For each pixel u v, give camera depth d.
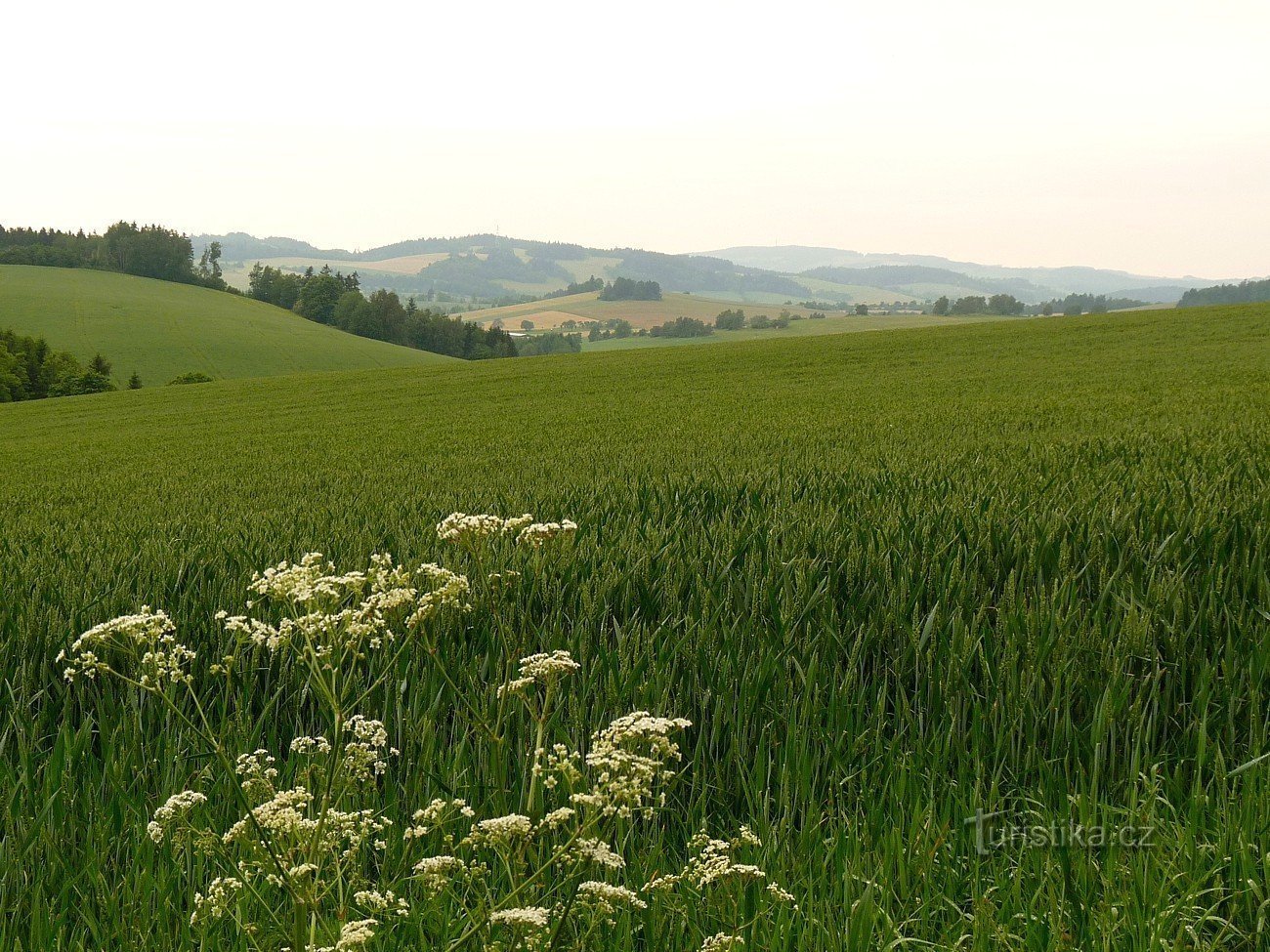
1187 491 6.47
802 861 2.72
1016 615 3.94
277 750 3.48
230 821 2.99
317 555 2.33
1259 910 2.28
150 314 147.25
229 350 130.50
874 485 7.90
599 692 3.71
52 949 2.42
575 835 1.96
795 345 66.12
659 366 57.25
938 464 9.82
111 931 2.52
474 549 3.03
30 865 2.82
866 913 2.31
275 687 4.07
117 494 16.16
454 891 2.61
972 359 47.31
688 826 3.04
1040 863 2.62
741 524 6.00
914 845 2.71
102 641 2.15
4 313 140.75
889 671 3.92
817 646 4.02
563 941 2.31
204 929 2.33
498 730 3.37
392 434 29.25
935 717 3.59
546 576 4.85
